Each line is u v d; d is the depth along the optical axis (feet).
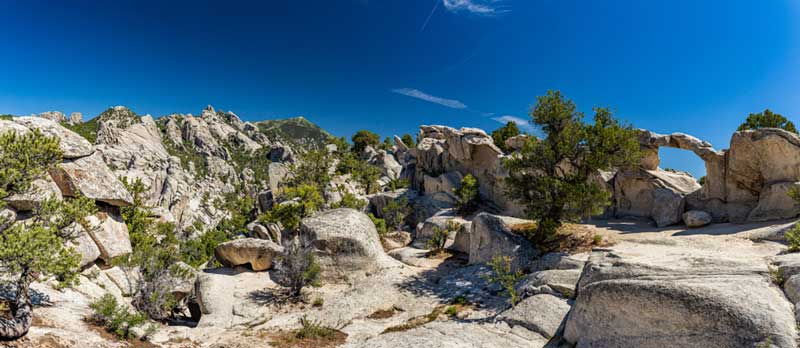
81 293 60.64
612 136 85.81
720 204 100.78
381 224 157.99
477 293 72.69
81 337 44.70
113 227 75.61
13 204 57.62
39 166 48.49
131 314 55.42
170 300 72.59
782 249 59.57
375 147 424.46
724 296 33.81
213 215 410.52
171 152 497.05
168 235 134.72
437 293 77.15
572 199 85.81
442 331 52.65
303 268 81.61
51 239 42.73
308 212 131.75
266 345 53.52
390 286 80.64
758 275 38.50
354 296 75.61
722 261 42.14
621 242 86.07
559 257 73.92
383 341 49.57
